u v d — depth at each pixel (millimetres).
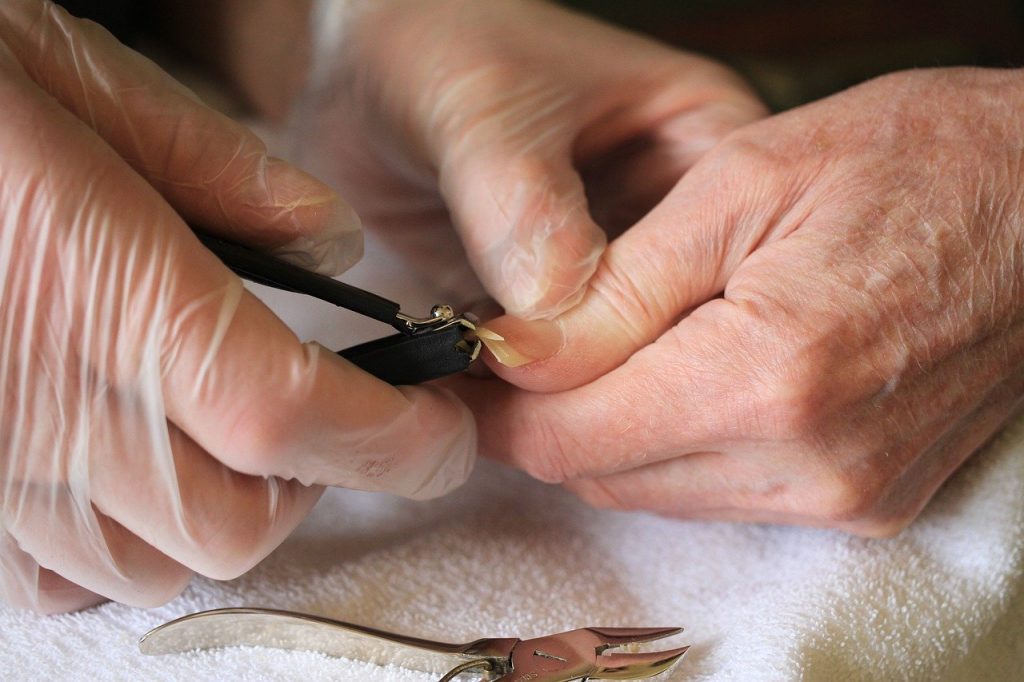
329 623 386
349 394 385
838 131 423
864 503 406
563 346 413
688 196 421
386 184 500
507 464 438
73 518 385
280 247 398
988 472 431
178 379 371
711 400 404
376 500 441
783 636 388
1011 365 418
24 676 387
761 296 405
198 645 393
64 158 364
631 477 429
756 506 420
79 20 403
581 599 412
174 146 390
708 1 610
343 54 479
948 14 599
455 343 398
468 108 447
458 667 380
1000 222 408
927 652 399
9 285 364
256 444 377
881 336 401
